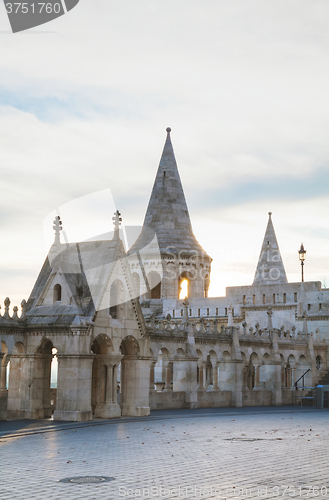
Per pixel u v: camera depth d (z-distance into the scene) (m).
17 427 33.78
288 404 62.91
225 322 75.12
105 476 20.34
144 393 42.84
